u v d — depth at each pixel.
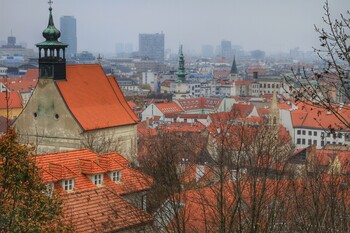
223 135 58.16
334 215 42.25
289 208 46.84
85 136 133.62
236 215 47.53
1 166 41.81
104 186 65.06
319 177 49.41
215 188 51.41
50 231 42.41
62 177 62.94
